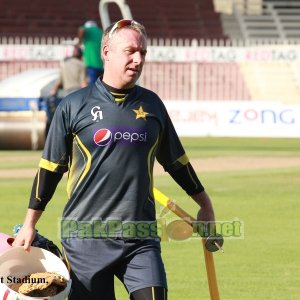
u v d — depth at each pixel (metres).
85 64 56.97
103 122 14.03
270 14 106.19
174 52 79.62
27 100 55.72
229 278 23.00
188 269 24.00
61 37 100.06
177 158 14.84
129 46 13.91
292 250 26.44
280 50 79.25
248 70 92.44
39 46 78.62
